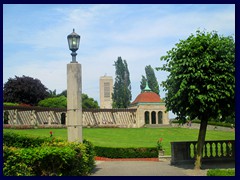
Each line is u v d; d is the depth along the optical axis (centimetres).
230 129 4906
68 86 1540
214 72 1455
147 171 1551
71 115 1526
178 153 1809
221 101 1512
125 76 8656
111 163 1984
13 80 6488
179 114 1644
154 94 6900
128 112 6494
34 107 4791
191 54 1475
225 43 1482
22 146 1753
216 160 1827
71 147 1305
